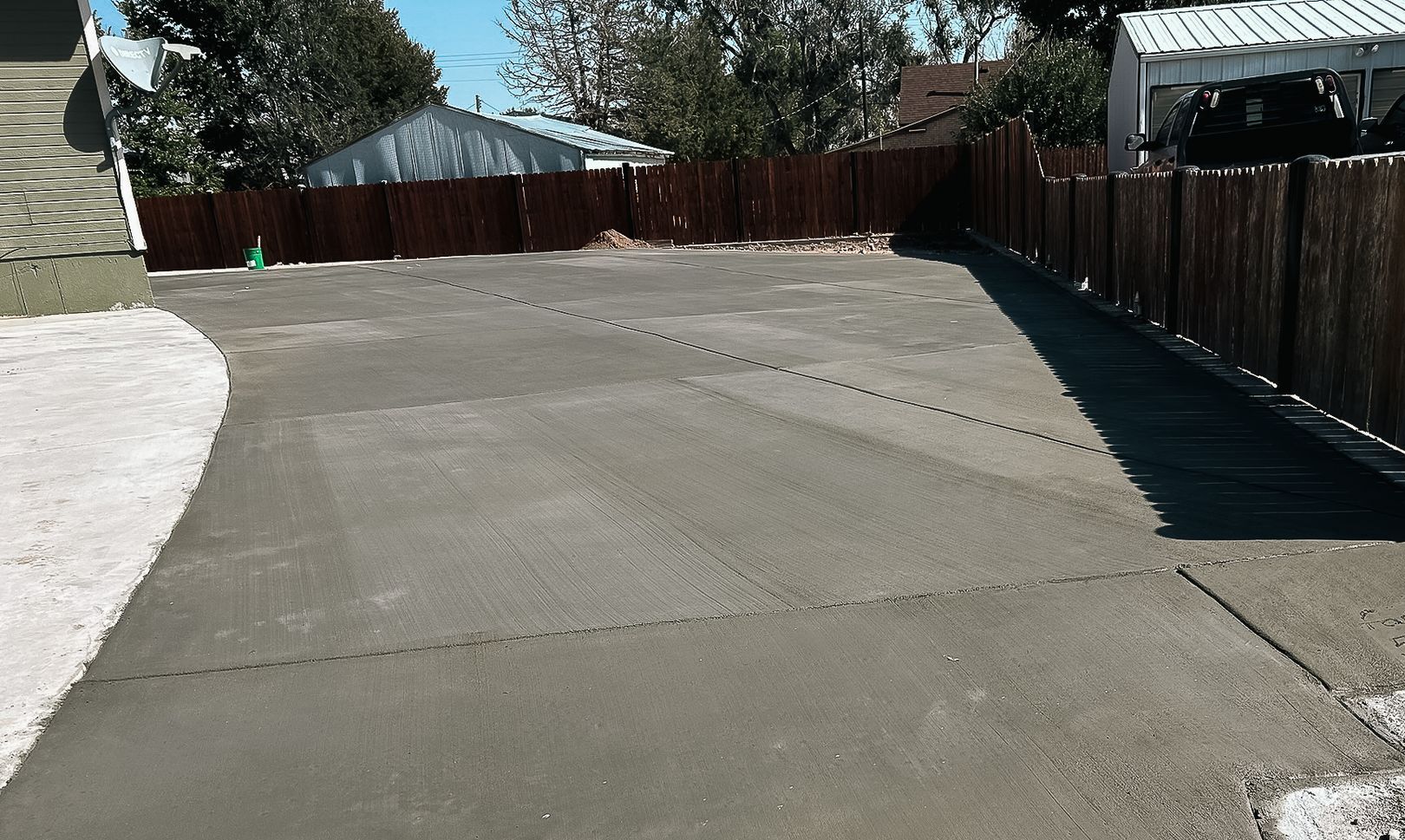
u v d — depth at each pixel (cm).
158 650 350
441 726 295
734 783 261
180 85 4003
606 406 698
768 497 483
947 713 287
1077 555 388
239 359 962
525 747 281
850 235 2314
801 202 2305
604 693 308
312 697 314
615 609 366
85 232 1391
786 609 358
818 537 425
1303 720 274
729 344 929
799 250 2188
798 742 277
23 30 1326
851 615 350
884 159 2277
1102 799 246
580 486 517
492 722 295
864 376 752
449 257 2412
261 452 614
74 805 263
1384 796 243
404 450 606
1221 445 525
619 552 422
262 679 327
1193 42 1560
